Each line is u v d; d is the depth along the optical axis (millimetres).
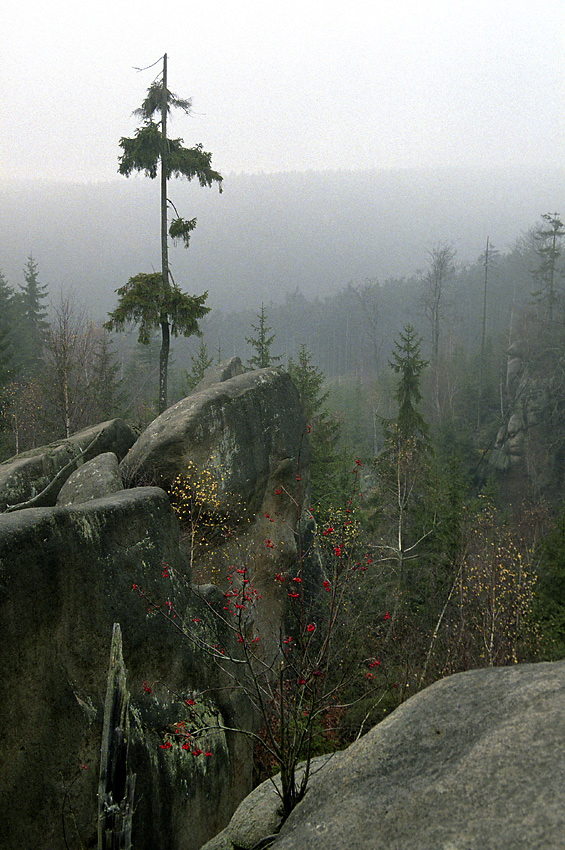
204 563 12484
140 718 6539
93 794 5641
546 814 1995
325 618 13234
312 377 30828
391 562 21922
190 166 21562
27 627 5332
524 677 2961
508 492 50406
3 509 11594
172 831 6609
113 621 6320
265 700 7973
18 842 5039
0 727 5027
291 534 14352
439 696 3074
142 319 20750
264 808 5035
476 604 15281
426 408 67750
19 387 32188
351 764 2920
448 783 2406
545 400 52906
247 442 13414
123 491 7508
